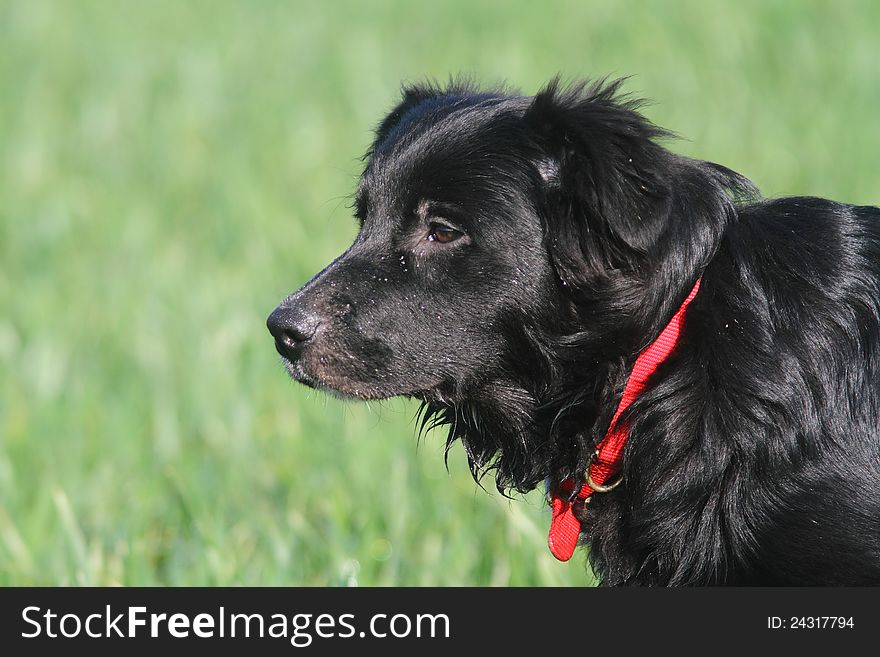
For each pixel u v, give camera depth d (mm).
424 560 9602
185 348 13938
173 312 14914
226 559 9352
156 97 26359
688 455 6727
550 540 7371
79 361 13844
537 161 7090
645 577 7121
